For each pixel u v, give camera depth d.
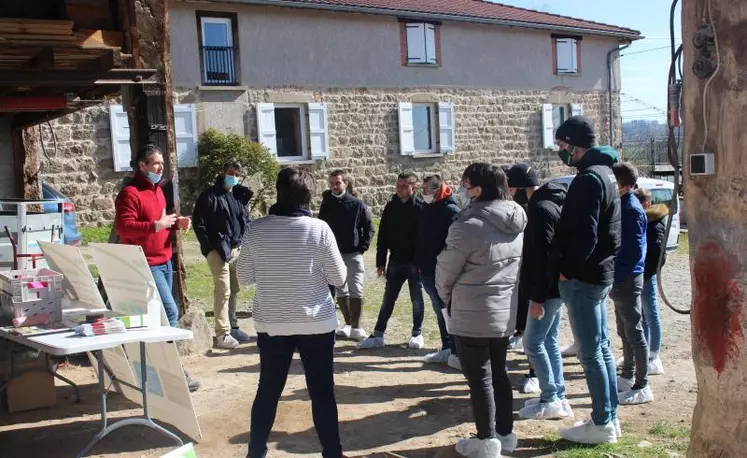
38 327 3.98
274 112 16.66
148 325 3.98
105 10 5.16
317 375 3.67
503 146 20.53
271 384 3.68
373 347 6.77
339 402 5.12
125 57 5.09
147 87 6.02
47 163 13.69
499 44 20.33
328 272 3.67
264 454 3.69
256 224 3.70
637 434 4.30
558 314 4.71
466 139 19.81
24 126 8.59
